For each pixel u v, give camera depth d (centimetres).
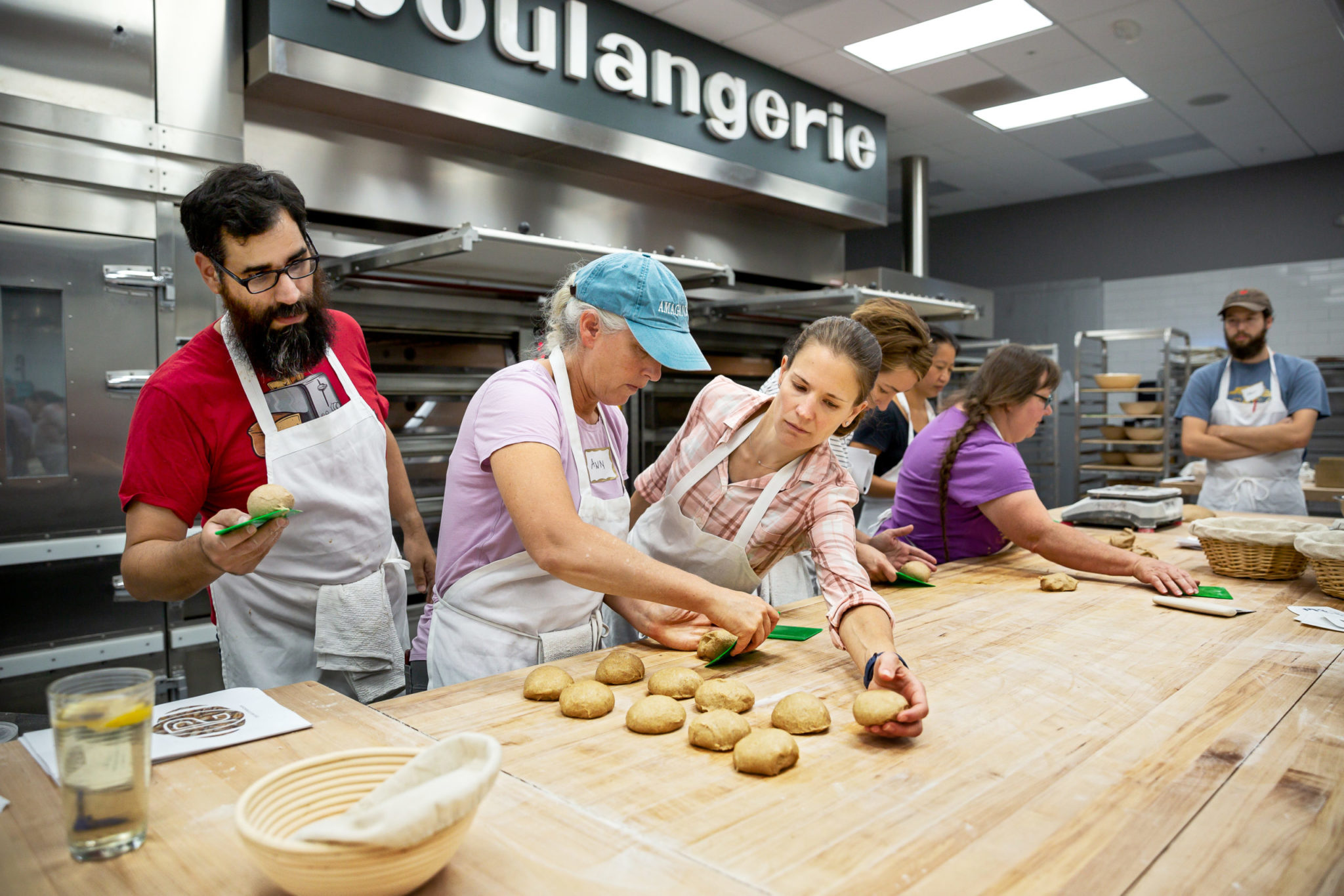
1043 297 770
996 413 202
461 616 136
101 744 69
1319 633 143
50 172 225
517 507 116
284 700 106
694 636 135
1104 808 80
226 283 127
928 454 208
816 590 225
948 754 92
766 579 217
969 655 129
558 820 77
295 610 149
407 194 325
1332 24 418
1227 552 191
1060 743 95
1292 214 650
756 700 109
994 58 449
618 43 369
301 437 143
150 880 67
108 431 236
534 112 336
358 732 96
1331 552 161
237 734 93
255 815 64
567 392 130
